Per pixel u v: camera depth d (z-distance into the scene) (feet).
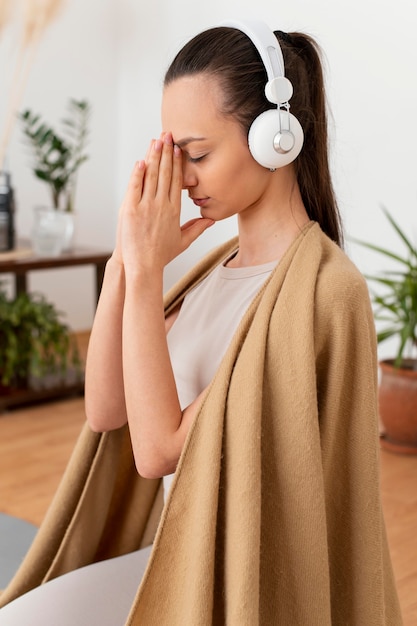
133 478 4.29
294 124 3.19
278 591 3.15
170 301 3.99
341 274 3.08
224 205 3.31
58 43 15.60
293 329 3.01
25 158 15.38
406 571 7.26
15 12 14.70
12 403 11.49
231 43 3.18
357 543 3.22
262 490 3.11
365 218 12.08
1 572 6.96
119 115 16.78
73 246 12.57
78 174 16.39
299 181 3.47
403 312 10.94
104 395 3.83
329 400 3.12
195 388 3.57
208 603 3.01
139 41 16.10
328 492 3.23
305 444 2.98
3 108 15.01
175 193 3.32
